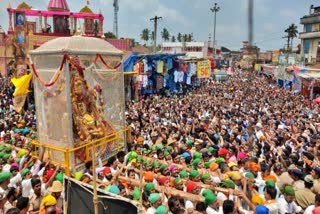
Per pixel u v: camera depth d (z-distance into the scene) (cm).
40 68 925
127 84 2570
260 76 6412
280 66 4612
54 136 914
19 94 1789
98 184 688
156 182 744
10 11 2758
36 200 639
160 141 1160
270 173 835
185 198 639
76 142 898
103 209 413
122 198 405
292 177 758
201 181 738
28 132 1231
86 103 937
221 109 2145
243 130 1362
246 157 897
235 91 3597
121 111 1109
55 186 661
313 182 699
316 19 5709
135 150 1005
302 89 3475
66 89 866
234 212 580
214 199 601
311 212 594
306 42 6091
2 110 1833
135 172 802
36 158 923
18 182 728
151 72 2884
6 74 3619
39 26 2953
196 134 1305
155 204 585
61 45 884
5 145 1048
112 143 1034
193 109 2112
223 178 735
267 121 1689
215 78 5362
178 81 3316
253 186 709
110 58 1037
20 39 2764
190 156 907
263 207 561
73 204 454
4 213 577
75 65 882
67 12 2973
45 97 925
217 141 1207
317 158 991
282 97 3047
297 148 1129
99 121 991
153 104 2333
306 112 2138
